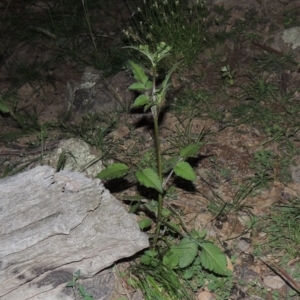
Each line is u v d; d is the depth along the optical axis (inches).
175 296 29.0
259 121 40.7
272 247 32.0
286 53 46.4
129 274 30.2
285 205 34.3
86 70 46.9
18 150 41.8
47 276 27.5
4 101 46.6
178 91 44.3
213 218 34.1
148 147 40.1
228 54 47.1
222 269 28.8
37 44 53.9
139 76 28.2
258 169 37.2
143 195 35.7
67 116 44.5
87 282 28.6
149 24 49.4
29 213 25.0
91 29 54.4
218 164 37.9
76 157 37.5
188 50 46.1
